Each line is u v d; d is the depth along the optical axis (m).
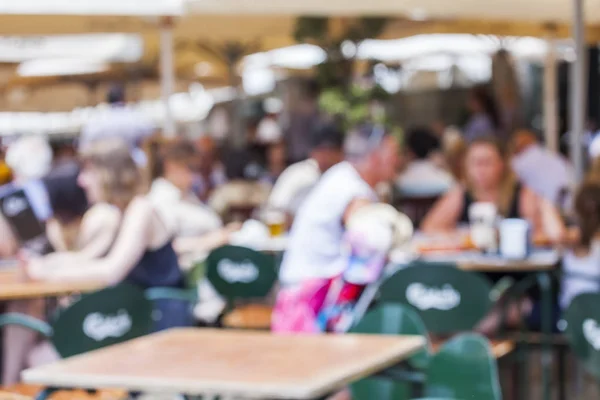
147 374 5.64
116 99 11.03
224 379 5.45
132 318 7.42
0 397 5.38
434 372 5.88
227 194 16.05
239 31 15.85
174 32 15.76
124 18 14.52
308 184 14.29
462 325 8.64
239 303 11.63
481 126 17.22
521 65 22.59
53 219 9.78
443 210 12.30
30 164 10.98
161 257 9.11
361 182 8.84
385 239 8.51
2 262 10.16
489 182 11.98
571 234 11.27
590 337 7.22
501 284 9.98
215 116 24.12
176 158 12.36
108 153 9.10
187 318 8.80
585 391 11.17
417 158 15.34
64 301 10.22
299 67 21.20
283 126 21.06
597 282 9.52
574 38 12.22
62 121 24.73
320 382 5.38
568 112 22.62
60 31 14.48
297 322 8.67
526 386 10.70
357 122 15.78
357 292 8.61
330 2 12.66
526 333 10.35
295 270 8.77
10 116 24.83
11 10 12.86
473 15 12.96
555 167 13.65
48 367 5.89
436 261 9.68
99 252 9.03
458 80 21.59
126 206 9.07
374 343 6.43
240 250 10.35
